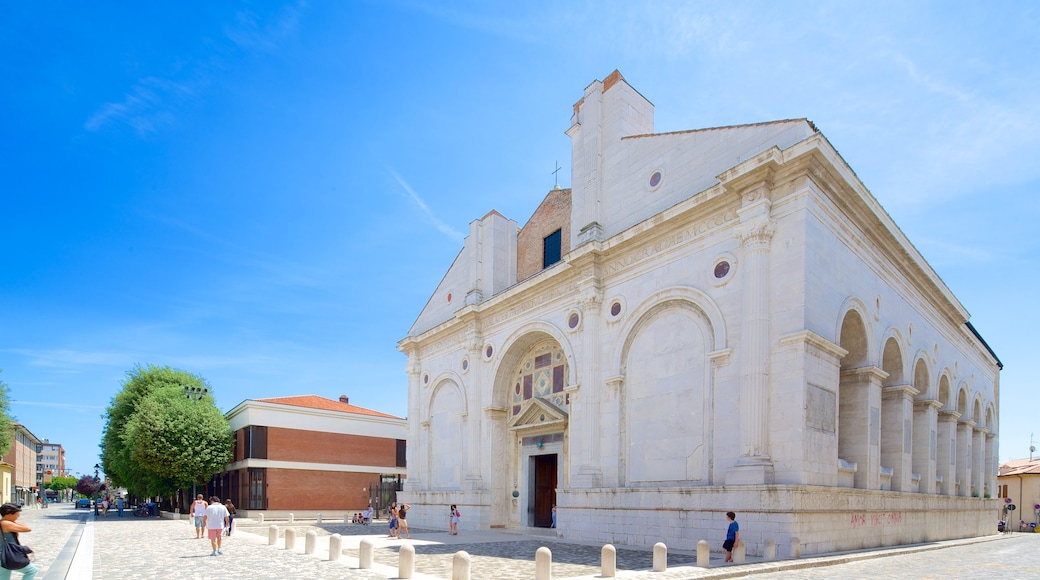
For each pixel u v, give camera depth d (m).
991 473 38.47
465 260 34.62
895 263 23.38
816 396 17.06
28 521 42.69
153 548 19.78
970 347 35.22
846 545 17.59
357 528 31.39
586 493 22.33
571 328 25.36
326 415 48.09
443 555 17.34
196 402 47.56
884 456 23.31
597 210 25.38
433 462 34.66
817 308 17.58
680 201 21.14
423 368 36.78
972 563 16.14
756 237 18.17
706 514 17.75
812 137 17.28
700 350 19.88
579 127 27.23
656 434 20.86
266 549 19.05
